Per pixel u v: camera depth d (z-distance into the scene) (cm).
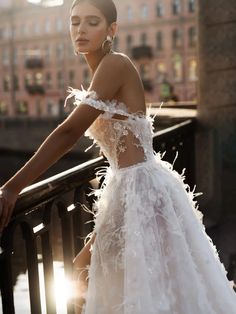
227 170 460
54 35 5428
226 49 453
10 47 5728
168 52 4916
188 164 459
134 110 183
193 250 184
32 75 5675
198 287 177
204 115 467
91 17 183
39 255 494
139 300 169
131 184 180
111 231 180
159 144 395
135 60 5072
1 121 3362
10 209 160
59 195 201
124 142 183
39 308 189
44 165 166
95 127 186
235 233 418
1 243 169
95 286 181
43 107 5634
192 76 4803
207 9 459
